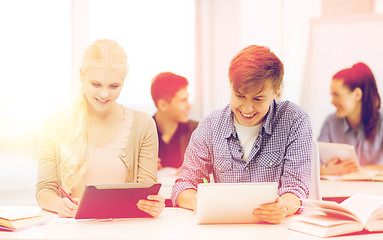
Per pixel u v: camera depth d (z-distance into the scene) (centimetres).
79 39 376
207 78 452
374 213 137
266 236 130
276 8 425
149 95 425
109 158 186
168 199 209
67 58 376
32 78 372
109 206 148
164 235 130
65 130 184
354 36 391
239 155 177
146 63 427
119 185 145
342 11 434
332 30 395
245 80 149
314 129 397
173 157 321
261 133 175
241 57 154
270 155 175
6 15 368
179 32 443
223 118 181
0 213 144
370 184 247
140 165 192
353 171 272
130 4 420
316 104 399
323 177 270
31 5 372
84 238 126
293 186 166
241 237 128
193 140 187
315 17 400
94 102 179
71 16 374
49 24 375
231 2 450
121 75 176
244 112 158
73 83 370
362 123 326
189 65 449
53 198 170
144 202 151
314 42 399
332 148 276
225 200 143
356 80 318
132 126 193
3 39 369
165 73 319
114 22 412
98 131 188
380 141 326
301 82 405
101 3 405
